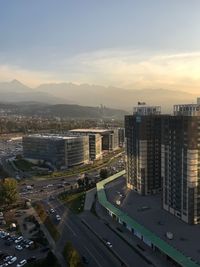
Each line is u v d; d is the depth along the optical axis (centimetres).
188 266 18512
